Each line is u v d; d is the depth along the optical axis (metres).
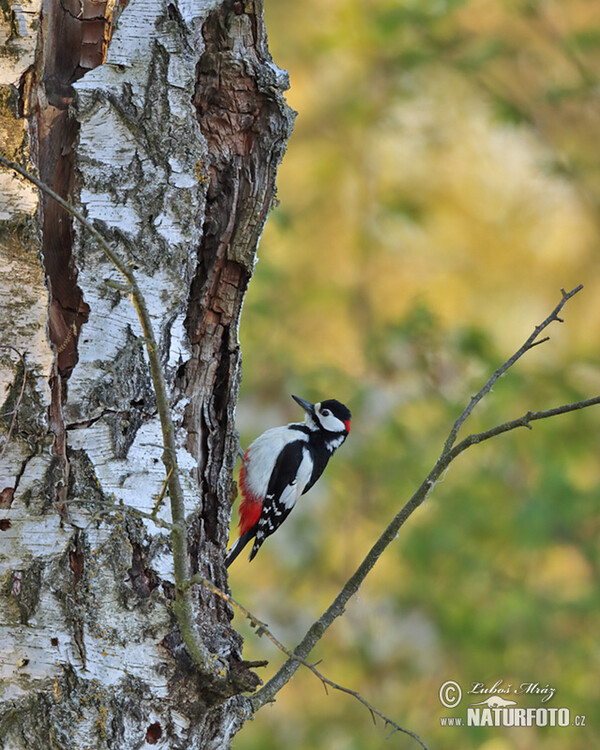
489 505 13.71
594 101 16.72
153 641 5.09
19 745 4.91
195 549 5.76
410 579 14.35
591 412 14.18
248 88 5.91
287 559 14.95
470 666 13.76
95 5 5.45
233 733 5.50
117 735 4.96
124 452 5.23
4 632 4.98
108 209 5.29
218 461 6.14
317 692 14.27
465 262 17.38
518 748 13.34
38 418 5.05
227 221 5.92
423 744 4.57
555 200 17.48
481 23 16.89
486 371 14.02
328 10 16.97
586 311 16.97
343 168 17.48
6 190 5.10
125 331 5.27
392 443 14.30
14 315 5.09
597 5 16.83
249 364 14.93
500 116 16.31
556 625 13.60
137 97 5.36
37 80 5.21
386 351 14.99
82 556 5.06
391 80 17.25
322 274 17.11
